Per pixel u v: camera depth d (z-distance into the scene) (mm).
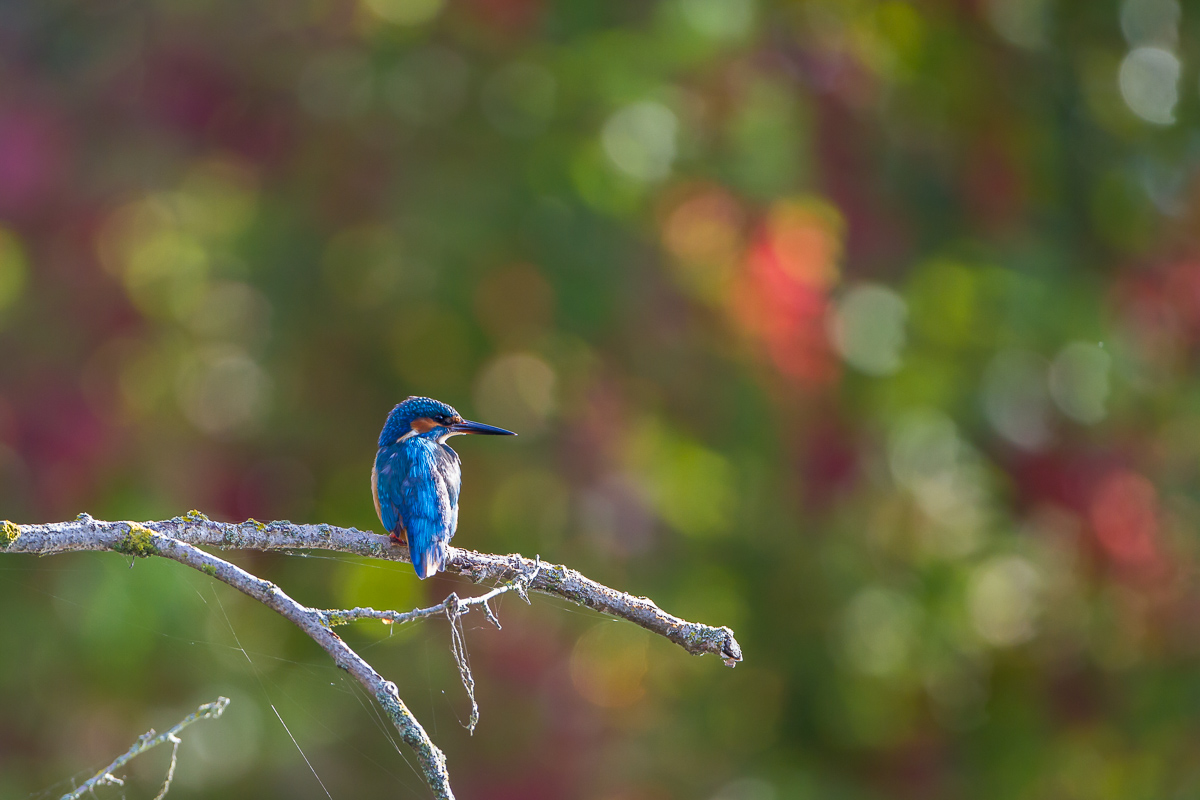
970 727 13336
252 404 12250
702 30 11344
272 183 12078
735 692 12852
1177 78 13359
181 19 12070
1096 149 13242
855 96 12250
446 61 12188
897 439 12125
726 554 12453
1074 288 12461
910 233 12734
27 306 11516
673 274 11914
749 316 11414
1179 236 12945
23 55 12023
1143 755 12695
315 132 12039
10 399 11266
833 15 12555
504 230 11617
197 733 11438
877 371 11883
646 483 11719
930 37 13016
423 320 12117
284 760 11867
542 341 12016
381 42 12023
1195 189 13039
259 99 12133
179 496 11469
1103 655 12969
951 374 12172
